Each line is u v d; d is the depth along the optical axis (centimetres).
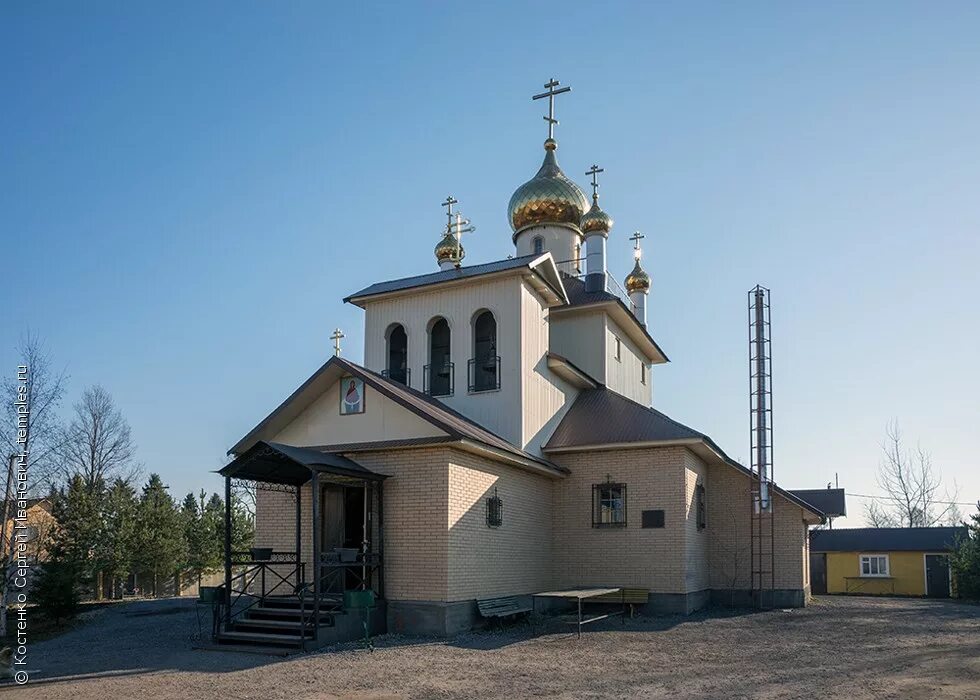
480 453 1841
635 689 1138
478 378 2228
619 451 2233
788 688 1127
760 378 2480
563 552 2241
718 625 1880
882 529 3788
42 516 3825
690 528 2198
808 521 2525
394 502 1764
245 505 5019
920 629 1773
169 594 4619
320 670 1288
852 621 1941
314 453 1647
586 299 2681
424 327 2316
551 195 3083
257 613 1636
